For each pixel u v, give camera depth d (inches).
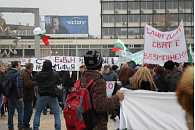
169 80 414.6
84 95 226.2
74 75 831.1
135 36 4330.7
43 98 475.5
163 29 4318.4
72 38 4212.6
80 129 223.9
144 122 354.9
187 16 4291.3
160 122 351.9
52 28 4215.1
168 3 4315.9
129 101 356.8
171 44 508.4
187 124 112.4
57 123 477.4
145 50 515.8
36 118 482.6
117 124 545.3
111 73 663.1
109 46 4087.1
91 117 227.1
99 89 226.2
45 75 474.6
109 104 226.2
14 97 523.2
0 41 3954.2
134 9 4338.1
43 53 3383.4
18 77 518.0
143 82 361.1
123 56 1114.1
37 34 1395.2
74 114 224.2
